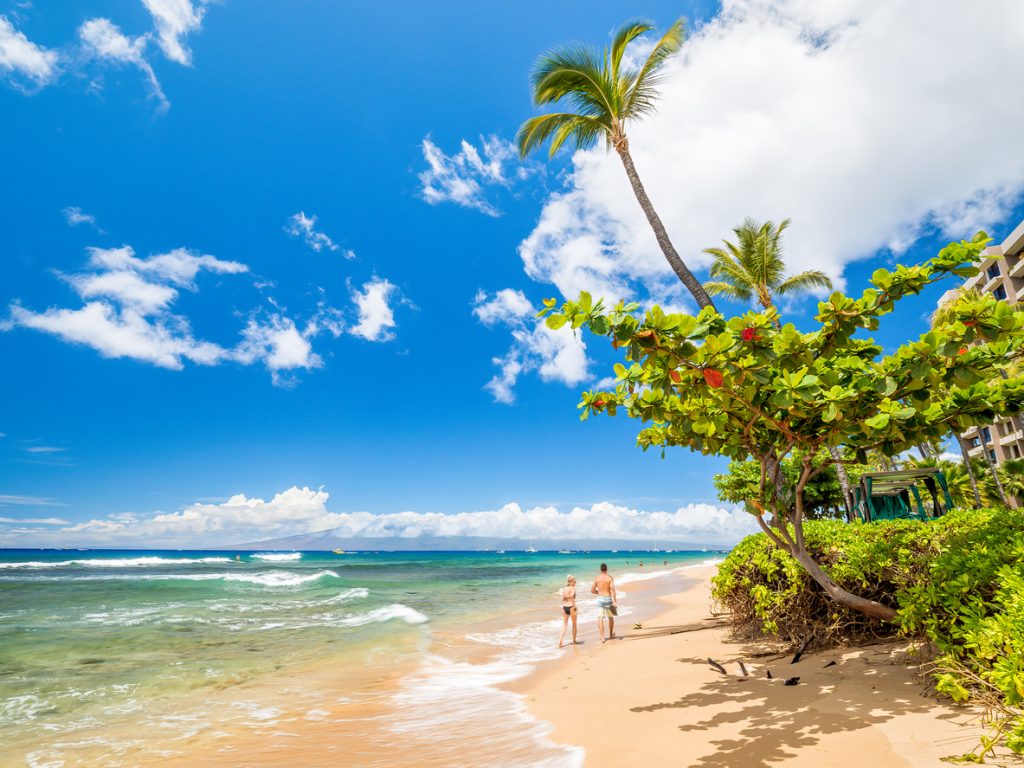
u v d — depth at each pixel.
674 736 4.77
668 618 14.37
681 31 14.38
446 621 16.08
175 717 6.89
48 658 10.77
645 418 5.75
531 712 6.36
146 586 30.86
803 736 4.28
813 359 4.89
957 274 4.45
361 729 6.20
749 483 22.72
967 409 5.39
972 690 3.97
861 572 6.38
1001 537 4.89
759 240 22.59
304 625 15.23
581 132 15.27
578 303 4.67
